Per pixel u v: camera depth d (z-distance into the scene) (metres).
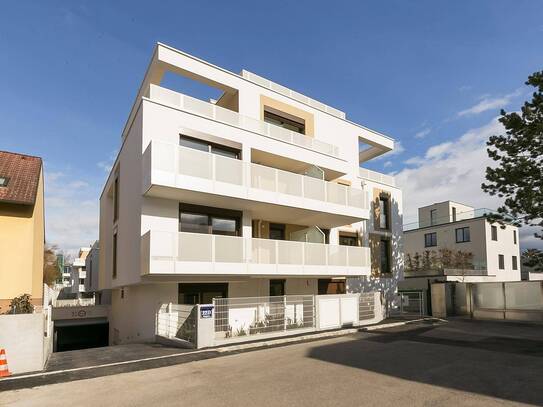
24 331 9.87
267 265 16.72
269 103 20.84
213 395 7.33
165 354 11.77
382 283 25.73
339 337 14.55
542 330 15.91
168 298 16.03
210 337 12.82
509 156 15.64
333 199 19.98
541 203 14.62
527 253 16.28
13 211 14.99
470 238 38.50
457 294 21.98
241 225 18.31
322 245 19.05
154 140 14.27
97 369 9.97
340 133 24.73
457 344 12.47
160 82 18.84
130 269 16.64
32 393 7.93
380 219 27.00
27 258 14.95
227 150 18.06
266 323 14.60
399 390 7.27
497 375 8.22
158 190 14.86
